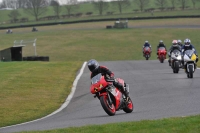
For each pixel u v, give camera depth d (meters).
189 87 59.50
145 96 54.22
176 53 80.94
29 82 70.88
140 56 189.62
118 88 40.31
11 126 41.22
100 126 30.11
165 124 29.09
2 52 141.62
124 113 41.81
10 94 59.38
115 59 184.38
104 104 38.66
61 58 195.12
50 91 62.88
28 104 52.91
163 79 71.25
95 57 194.25
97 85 38.31
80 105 51.50
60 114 46.25
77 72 90.19
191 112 38.97
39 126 37.31
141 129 28.00
